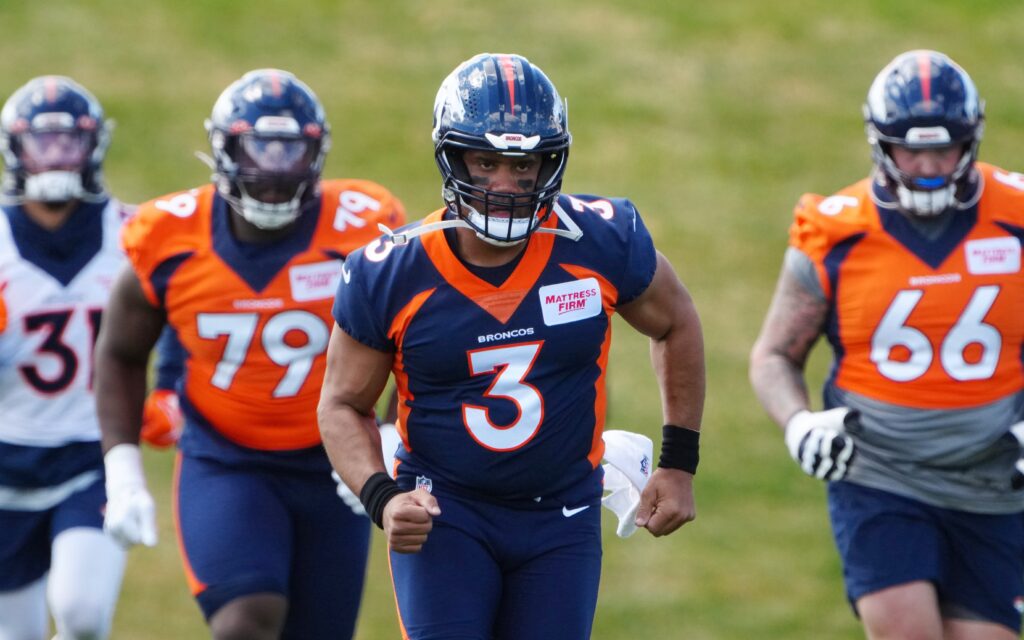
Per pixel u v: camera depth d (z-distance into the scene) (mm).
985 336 18125
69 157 20328
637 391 34875
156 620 27203
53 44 49062
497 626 14945
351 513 18703
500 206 13461
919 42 50438
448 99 13672
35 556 20891
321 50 49375
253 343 17984
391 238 14219
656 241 40844
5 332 20203
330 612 18938
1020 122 46281
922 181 17656
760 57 49594
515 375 14164
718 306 38188
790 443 17969
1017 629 18438
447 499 14695
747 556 29234
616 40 50312
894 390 18266
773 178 44000
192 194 18391
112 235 20781
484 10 51875
